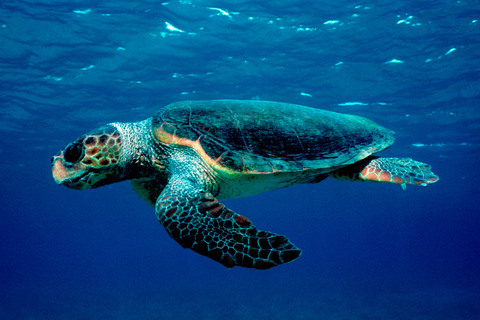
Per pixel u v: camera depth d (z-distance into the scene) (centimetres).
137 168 371
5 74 1455
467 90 1625
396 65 1448
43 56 1354
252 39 1293
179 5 1120
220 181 338
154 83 1596
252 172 312
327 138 370
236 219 265
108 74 1499
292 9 1145
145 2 1102
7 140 2234
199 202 274
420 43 1306
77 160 334
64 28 1209
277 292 2653
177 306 2088
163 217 269
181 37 1276
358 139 399
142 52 1357
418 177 380
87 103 1762
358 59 1412
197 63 1441
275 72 1518
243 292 2728
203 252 250
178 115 359
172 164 347
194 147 327
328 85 1631
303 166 332
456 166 3042
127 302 2286
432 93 1672
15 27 1192
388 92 1681
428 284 3162
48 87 1577
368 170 402
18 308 2086
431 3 1105
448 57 1381
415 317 1617
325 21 1202
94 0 1084
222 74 1533
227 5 1123
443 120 1984
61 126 2050
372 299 2200
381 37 1279
